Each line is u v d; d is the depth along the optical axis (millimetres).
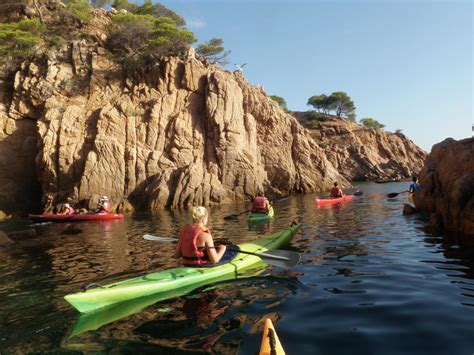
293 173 30203
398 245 7727
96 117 24234
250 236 10172
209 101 26312
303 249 7871
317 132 62125
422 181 12289
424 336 3580
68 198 21297
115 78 27797
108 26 32188
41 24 29734
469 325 3771
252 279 5723
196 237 5898
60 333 4094
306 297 4844
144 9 38188
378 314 4160
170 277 5461
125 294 4977
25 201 24234
